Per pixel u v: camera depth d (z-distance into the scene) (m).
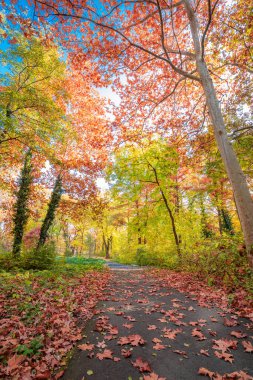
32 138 10.44
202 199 17.25
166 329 3.70
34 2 7.11
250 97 11.15
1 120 8.87
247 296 4.98
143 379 2.38
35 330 3.49
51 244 12.94
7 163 14.04
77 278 8.63
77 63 10.87
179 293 6.40
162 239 16.73
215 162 12.05
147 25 10.24
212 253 7.59
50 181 17.92
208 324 3.89
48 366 2.64
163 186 14.91
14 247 13.48
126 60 11.03
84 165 16.48
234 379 2.38
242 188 6.35
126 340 3.26
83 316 4.37
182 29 10.45
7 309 4.28
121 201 18.34
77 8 7.74
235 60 10.55
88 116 16.38
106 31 9.29
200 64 8.00
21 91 10.67
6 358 2.70
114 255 36.00
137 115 13.39
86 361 2.76
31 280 7.30
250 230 5.95
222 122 7.16
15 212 14.66
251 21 8.68
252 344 3.12
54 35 9.23
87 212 18.58
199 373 2.48
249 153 10.75
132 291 6.86
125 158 15.59
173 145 13.71
